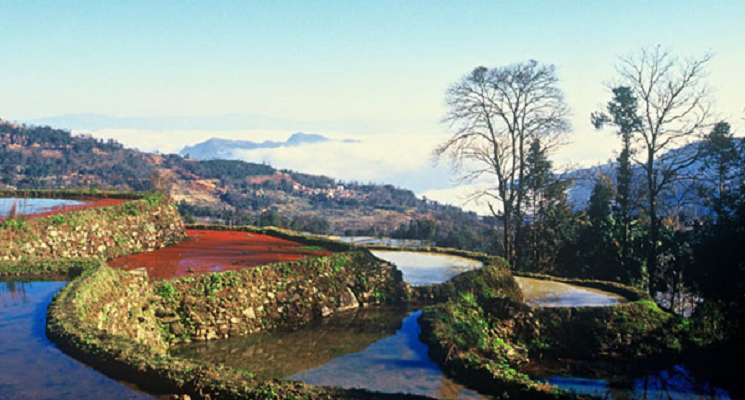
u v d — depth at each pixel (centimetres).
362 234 10531
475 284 3178
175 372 1285
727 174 4372
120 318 1830
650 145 4612
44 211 3247
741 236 3303
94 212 3034
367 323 2575
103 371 1314
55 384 1228
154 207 3562
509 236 5244
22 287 1973
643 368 2492
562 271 5625
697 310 3266
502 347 2473
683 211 4906
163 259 3044
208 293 2309
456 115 4850
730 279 3234
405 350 2164
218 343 2208
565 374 2370
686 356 2670
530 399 1669
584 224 5491
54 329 1477
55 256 2609
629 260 4988
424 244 8100
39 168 19112
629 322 2733
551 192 5706
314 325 2533
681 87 4409
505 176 4891
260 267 2578
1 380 1236
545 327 2678
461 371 1869
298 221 13350
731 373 2436
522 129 4838
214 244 3706
